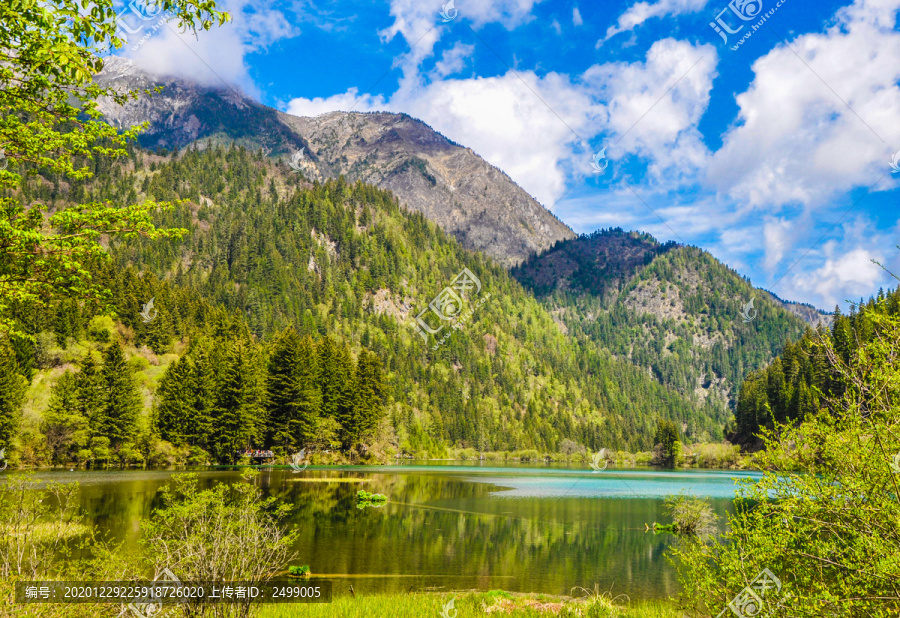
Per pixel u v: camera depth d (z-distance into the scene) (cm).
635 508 4788
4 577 1077
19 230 1126
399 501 4941
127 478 5634
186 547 1082
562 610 1733
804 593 832
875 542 755
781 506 868
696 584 1030
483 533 3488
